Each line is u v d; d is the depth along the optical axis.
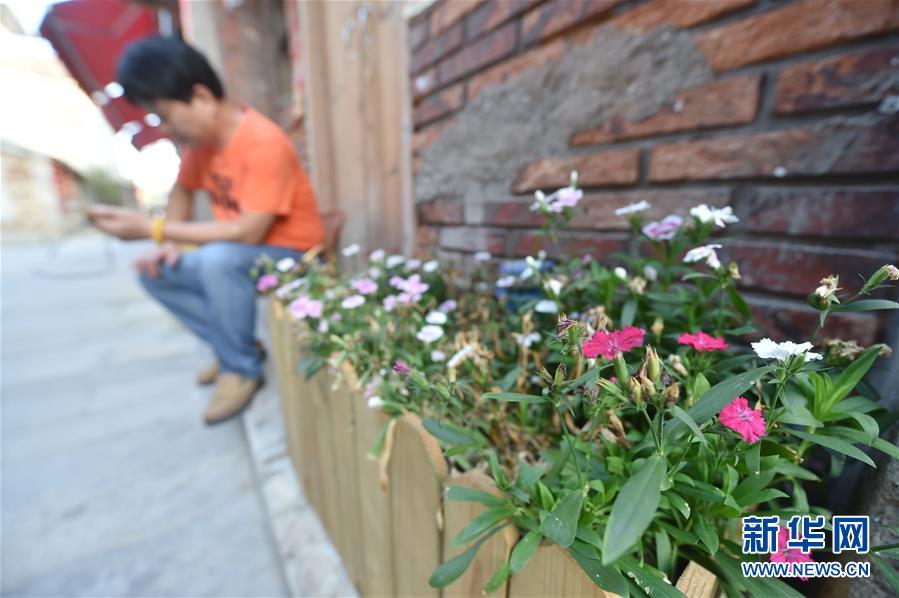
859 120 0.55
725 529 0.43
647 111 0.76
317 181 1.92
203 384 1.84
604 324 0.43
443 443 0.53
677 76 0.72
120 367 2.04
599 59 0.82
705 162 0.70
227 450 1.38
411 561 0.61
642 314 0.59
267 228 1.39
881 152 0.54
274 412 1.50
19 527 1.07
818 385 0.41
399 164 1.44
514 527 0.40
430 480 0.52
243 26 2.72
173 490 1.20
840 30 0.55
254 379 1.58
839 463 0.42
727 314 0.56
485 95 1.06
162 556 0.99
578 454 0.46
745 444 0.36
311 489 1.07
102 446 1.40
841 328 0.58
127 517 1.10
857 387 0.47
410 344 0.76
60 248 8.41
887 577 0.33
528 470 0.41
